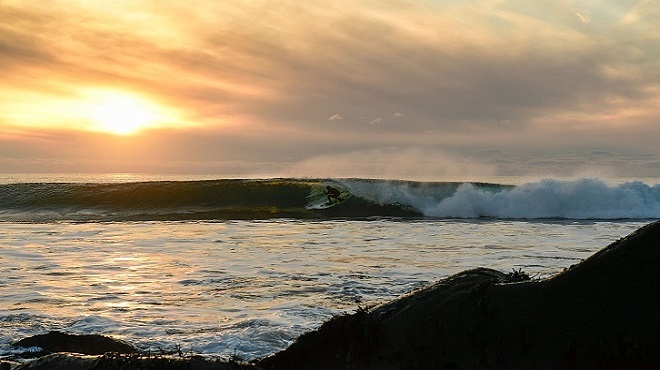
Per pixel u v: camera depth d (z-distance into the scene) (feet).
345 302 36.76
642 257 13.84
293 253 57.31
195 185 113.19
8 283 43.01
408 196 106.52
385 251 58.65
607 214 102.37
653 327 13.17
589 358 13.37
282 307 35.50
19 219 97.45
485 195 104.06
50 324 32.12
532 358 13.84
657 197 104.73
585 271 14.23
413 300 15.81
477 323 14.61
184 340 28.89
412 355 14.80
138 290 40.73
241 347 27.63
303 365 15.97
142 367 11.98
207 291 40.34
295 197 109.29
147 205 107.96
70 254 56.59
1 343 28.50
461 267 49.14
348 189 108.78
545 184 105.29
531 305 14.37
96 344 23.68
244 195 110.11
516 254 56.59
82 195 111.45
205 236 71.31
